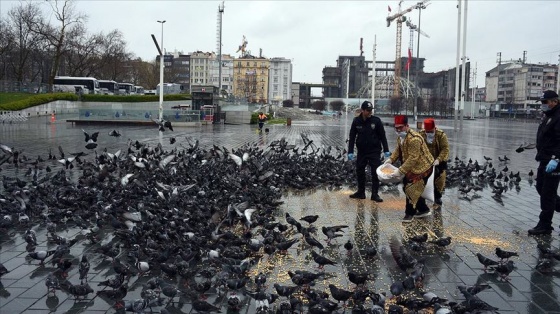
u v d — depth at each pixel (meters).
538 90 142.00
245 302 6.48
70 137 33.09
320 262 7.53
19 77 71.19
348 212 11.62
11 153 17.23
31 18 69.50
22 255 8.22
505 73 152.38
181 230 8.66
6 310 6.07
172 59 174.38
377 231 9.93
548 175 9.46
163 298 6.38
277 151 19.66
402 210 11.88
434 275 7.45
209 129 49.12
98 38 78.25
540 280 7.27
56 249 7.90
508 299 6.57
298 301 6.03
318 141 35.75
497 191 13.80
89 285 6.93
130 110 52.19
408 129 10.86
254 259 8.13
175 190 10.73
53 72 68.75
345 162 17.91
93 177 12.93
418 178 10.52
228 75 174.25
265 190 12.32
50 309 6.13
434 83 190.75
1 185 13.80
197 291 6.56
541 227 9.70
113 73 91.56
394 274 7.52
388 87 165.88
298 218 10.96
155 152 16.94
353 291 6.59
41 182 12.93
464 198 13.52
